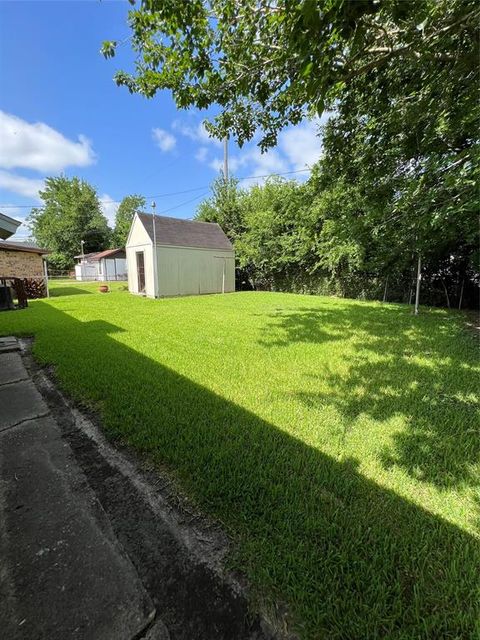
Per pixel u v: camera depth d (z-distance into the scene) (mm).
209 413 2486
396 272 9305
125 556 1277
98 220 33062
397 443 2082
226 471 1790
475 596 1095
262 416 2453
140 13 2674
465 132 3811
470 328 5824
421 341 4812
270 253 14062
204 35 2828
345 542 1315
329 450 2010
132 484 1724
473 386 3029
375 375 3342
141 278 13125
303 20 1574
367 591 1119
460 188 3285
